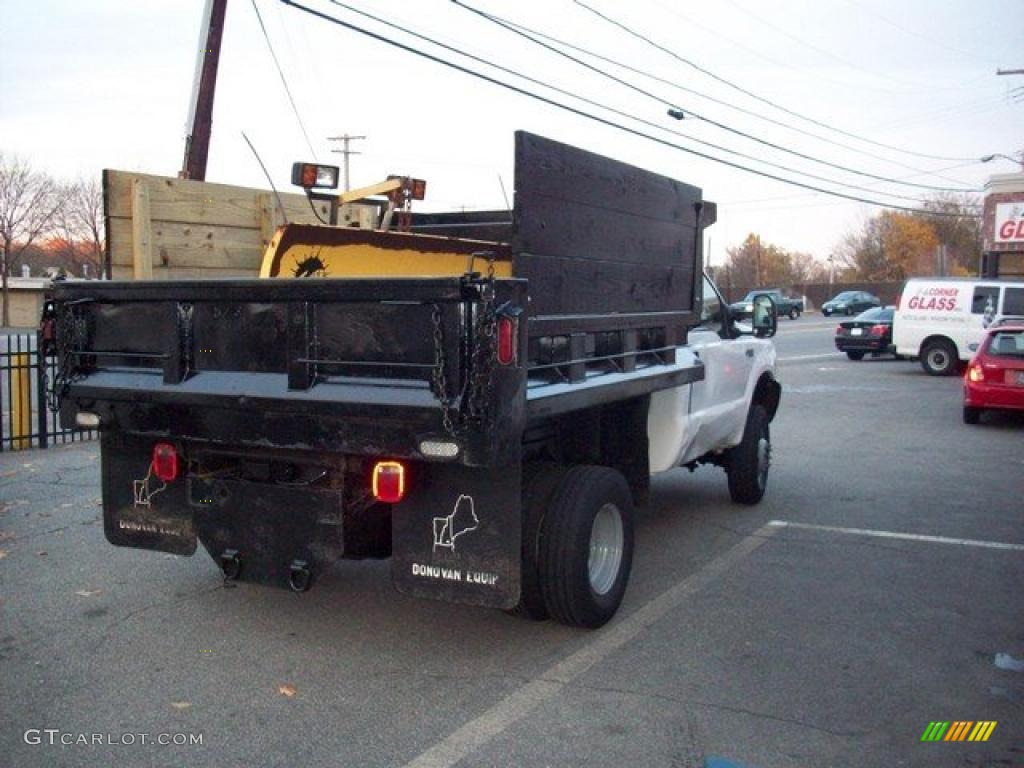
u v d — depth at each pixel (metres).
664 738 4.17
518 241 4.35
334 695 4.60
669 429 6.71
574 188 4.88
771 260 95.94
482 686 4.70
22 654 5.09
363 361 4.38
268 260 5.90
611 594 5.49
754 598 6.08
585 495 5.13
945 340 21.88
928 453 11.70
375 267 6.39
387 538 5.21
